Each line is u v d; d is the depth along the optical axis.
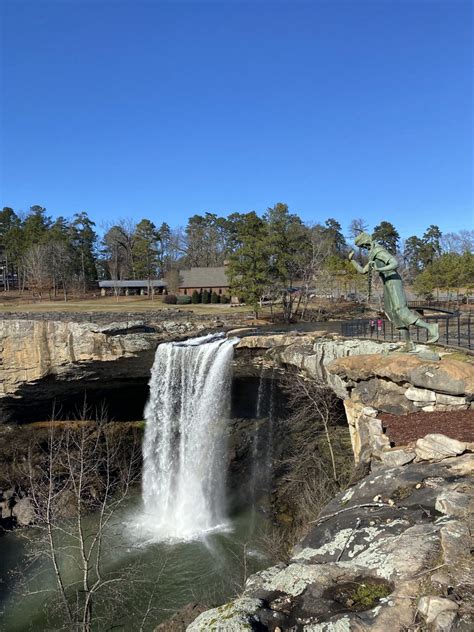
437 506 7.91
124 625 16.89
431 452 10.49
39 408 31.36
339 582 6.18
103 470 29.83
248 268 42.66
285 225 47.16
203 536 23.36
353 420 16.95
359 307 52.53
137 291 87.00
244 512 26.05
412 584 5.80
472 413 13.69
